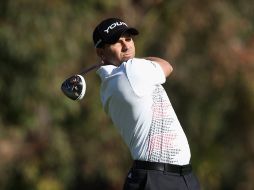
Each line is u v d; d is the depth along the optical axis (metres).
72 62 40.94
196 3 44.91
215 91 45.66
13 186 42.91
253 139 47.19
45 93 40.44
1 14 39.72
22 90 40.50
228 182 48.91
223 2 45.00
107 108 16.83
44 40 39.75
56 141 42.66
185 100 45.97
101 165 44.00
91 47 42.22
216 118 46.00
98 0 42.91
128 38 16.92
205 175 46.69
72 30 40.78
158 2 45.00
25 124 41.72
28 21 39.56
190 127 46.06
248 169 48.09
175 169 16.23
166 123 16.34
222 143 47.59
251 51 45.41
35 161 42.69
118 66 16.88
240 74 45.16
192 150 46.25
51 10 39.88
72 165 44.00
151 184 16.12
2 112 41.41
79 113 42.47
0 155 41.44
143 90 16.28
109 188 49.50
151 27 44.66
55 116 41.19
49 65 40.16
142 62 16.52
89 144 43.78
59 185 43.69
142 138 16.31
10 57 40.03
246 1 46.34
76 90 16.91
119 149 43.94
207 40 45.22
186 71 45.56
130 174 16.39
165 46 44.81
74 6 41.19
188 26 45.00
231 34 45.16
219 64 45.22
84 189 50.44
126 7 43.59
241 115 46.50
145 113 16.30
